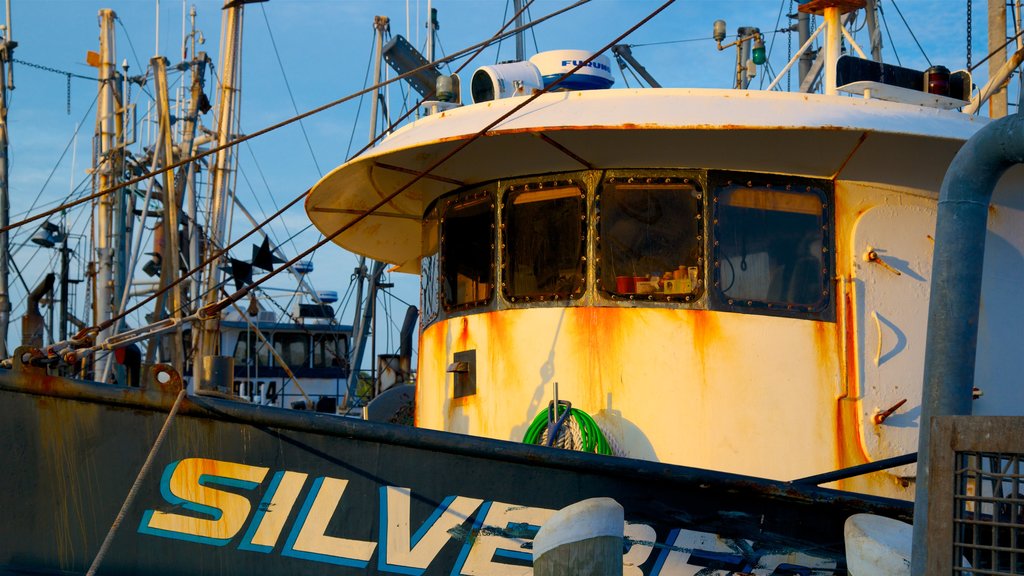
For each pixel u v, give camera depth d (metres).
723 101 7.31
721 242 7.57
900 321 7.71
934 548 4.38
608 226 7.68
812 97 7.51
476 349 8.02
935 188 7.95
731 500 6.32
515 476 6.29
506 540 6.25
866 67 7.99
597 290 7.61
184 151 32.69
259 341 33.69
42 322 12.99
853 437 7.45
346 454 6.30
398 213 9.80
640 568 6.27
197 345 19.08
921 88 8.32
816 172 7.73
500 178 8.12
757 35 11.76
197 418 6.31
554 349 7.63
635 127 6.95
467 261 8.31
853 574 5.48
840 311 7.62
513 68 8.48
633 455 7.32
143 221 26.62
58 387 6.26
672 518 6.29
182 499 6.26
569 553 5.33
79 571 6.19
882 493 7.46
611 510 5.42
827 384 7.48
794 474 7.32
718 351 7.41
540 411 7.57
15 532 6.21
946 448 4.39
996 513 4.26
